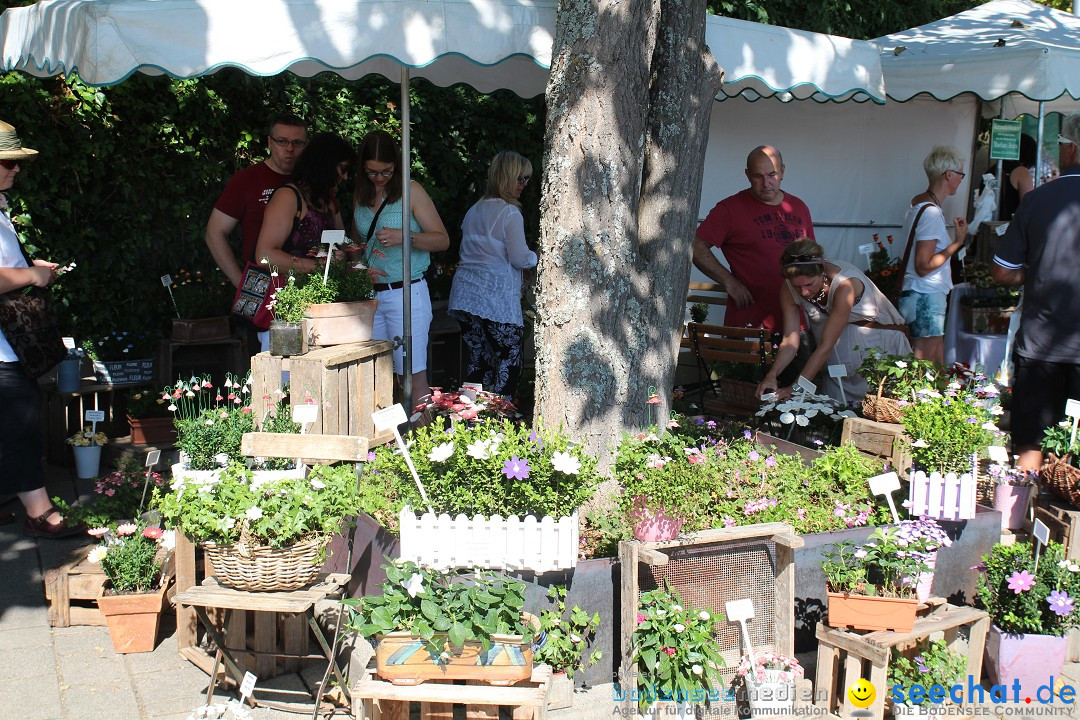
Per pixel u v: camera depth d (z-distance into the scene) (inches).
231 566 131.0
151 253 285.1
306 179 206.4
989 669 147.9
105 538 166.9
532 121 364.2
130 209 278.1
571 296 165.0
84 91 262.5
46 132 259.1
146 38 163.0
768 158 261.1
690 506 141.3
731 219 266.7
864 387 218.2
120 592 157.6
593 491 136.8
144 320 285.0
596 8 160.6
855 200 346.6
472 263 251.1
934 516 155.5
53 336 191.0
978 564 162.4
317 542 132.8
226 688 145.6
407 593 125.2
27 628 163.6
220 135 293.1
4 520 207.3
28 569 185.5
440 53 173.9
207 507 130.0
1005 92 262.4
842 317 209.8
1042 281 184.2
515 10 179.2
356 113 321.1
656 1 164.6
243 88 295.0
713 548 141.9
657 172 171.8
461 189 347.6
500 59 178.9
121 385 261.3
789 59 217.8
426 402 194.7
